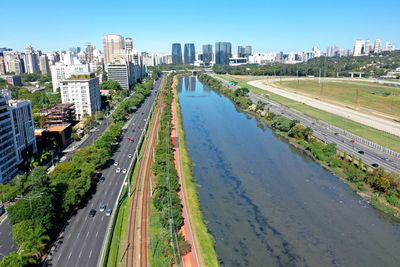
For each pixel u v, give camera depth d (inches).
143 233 6742.1
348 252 6565.0
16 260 5182.1
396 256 6446.9
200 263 5964.6
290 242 6855.3
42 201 6456.7
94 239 6501.0
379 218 7726.4
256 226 7416.3
